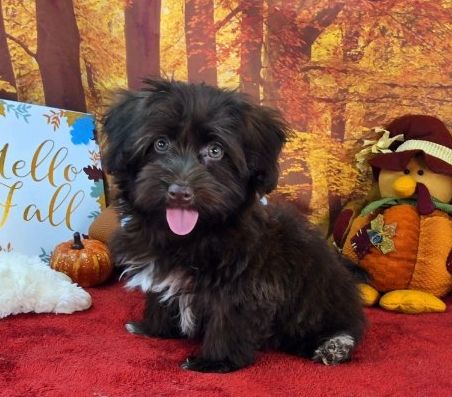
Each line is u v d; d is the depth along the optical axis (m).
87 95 0.90
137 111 0.61
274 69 0.90
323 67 0.90
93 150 0.90
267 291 0.59
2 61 0.86
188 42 0.89
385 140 0.85
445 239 0.80
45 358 0.58
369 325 0.71
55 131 0.86
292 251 0.62
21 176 0.83
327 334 0.64
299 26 0.89
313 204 0.91
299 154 0.90
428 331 0.70
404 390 0.55
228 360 0.59
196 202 0.56
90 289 0.80
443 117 0.90
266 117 0.63
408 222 0.80
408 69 0.89
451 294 0.84
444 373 0.59
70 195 0.87
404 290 0.80
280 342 0.65
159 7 0.89
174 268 0.61
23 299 0.69
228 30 0.89
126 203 0.63
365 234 0.82
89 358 0.58
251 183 0.61
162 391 0.52
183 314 0.62
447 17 0.88
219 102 0.60
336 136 0.90
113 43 0.89
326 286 0.65
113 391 0.52
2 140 0.82
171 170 0.57
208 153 0.59
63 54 0.89
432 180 0.81
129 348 0.62
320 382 0.56
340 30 0.89
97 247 0.81
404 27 0.89
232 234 0.59
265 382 0.56
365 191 0.90
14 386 0.52
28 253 0.83
